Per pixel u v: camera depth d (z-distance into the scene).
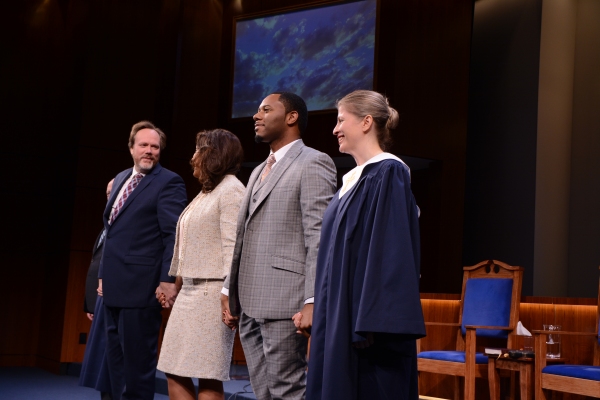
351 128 2.07
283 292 2.31
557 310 4.32
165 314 6.37
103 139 6.73
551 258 7.09
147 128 3.41
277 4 7.61
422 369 4.04
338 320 1.87
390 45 6.97
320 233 2.19
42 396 5.12
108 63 6.82
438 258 7.20
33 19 7.19
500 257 7.24
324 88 7.23
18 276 6.98
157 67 7.16
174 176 3.36
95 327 3.48
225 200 2.72
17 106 7.05
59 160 7.07
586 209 7.15
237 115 7.71
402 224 1.85
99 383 3.31
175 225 3.24
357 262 1.89
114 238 3.26
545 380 3.37
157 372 5.68
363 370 1.87
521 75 7.28
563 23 7.35
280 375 2.31
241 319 2.45
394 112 2.12
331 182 2.37
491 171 7.42
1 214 6.93
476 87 7.66
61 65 7.24
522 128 7.20
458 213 7.29
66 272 6.50
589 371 3.19
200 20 7.86
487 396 4.37
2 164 6.95
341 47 7.17
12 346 6.92
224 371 2.69
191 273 2.73
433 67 7.21
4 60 7.03
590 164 7.17
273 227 2.36
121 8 6.93
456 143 7.32
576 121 7.34
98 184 6.67
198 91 7.75
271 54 7.59
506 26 7.48
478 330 4.20
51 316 6.73
